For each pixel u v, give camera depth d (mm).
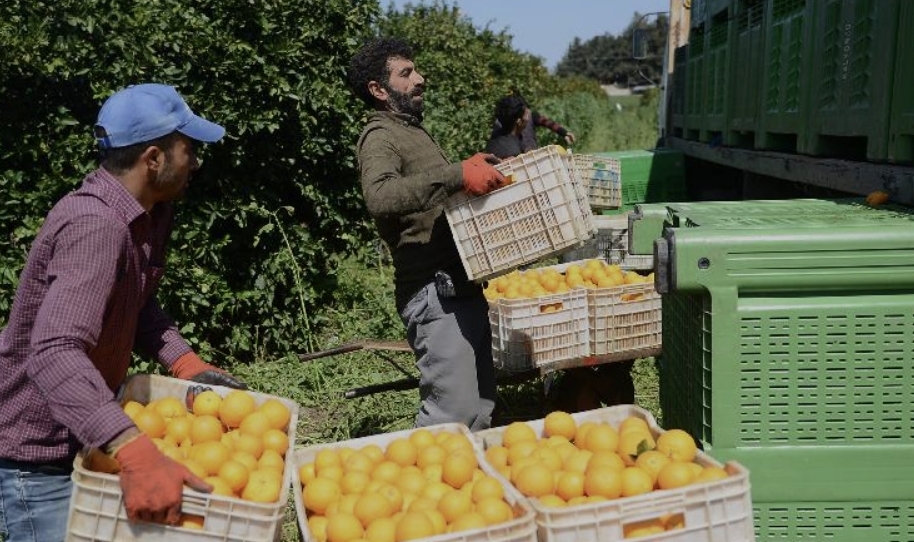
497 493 2502
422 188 3588
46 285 2645
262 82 7023
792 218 3322
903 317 2830
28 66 5992
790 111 5797
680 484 2447
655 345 5234
